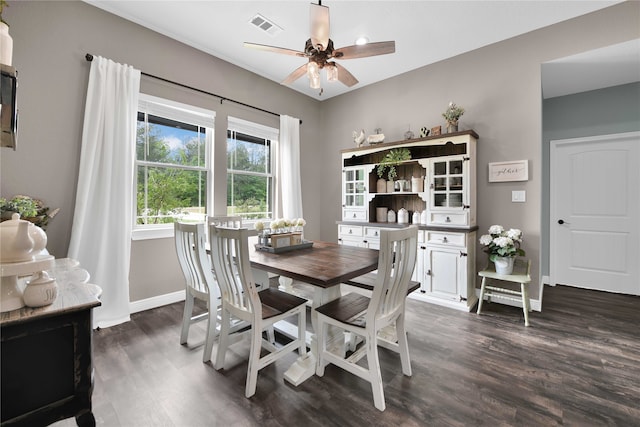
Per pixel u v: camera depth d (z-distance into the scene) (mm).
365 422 1390
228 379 1730
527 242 2900
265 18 2697
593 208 3473
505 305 2990
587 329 2398
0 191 2102
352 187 3938
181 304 3010
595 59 2713
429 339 2234
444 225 3078
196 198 3293
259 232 2527
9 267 864
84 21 2451
